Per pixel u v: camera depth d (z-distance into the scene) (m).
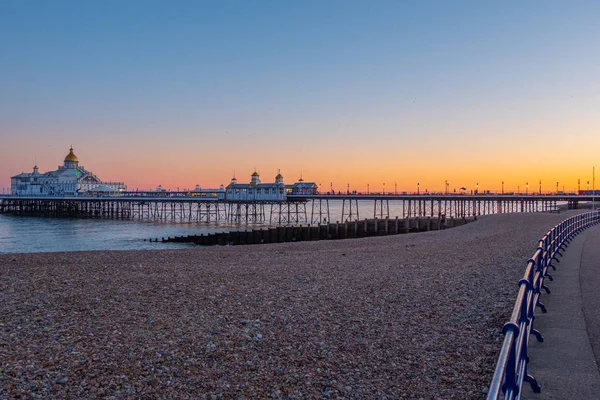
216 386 8.05
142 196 132.50
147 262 26.28
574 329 9.73
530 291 8.88
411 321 11.87
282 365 8.97
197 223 103.44
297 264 23.77
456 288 16.05
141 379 8.43
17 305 14.81
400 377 8.17
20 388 8.09
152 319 12.74
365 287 16.72
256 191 110.12
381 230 72.62
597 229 36.91
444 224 74.88
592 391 6.82
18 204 156.38
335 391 7.68
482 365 8.58
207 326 11.89
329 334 10.91
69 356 9.73
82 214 136.50
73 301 15.27
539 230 42.03
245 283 18.05
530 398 6.63
